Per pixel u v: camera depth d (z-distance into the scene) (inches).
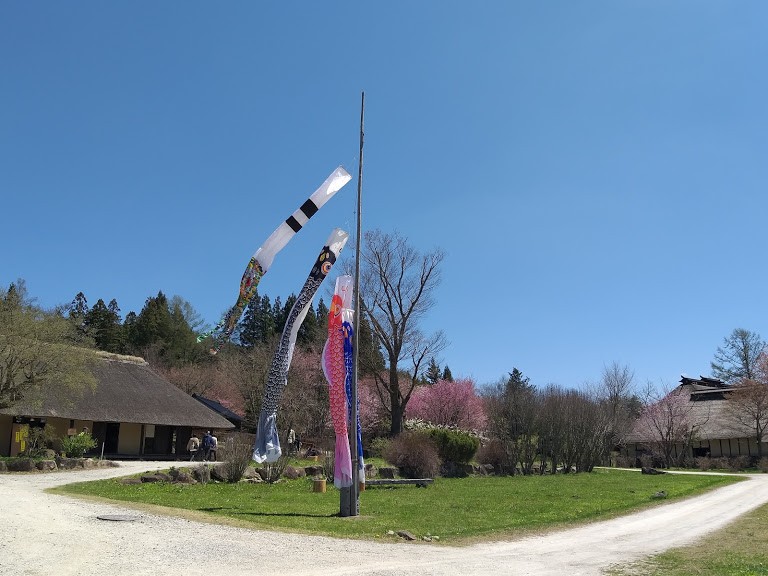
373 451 1465.3
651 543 561.3
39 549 378.6
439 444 1315.2
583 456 1694.1
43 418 1350.9
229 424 1637.6
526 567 425.7
